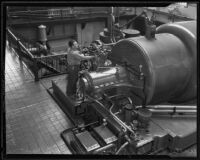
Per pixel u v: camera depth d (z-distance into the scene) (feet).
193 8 39.99
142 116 16.33
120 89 18.58
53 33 48.55
